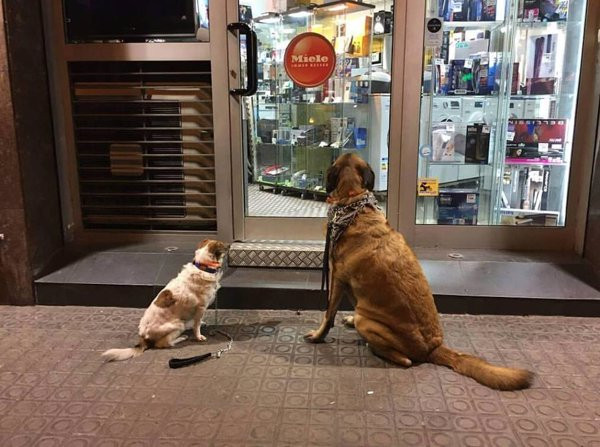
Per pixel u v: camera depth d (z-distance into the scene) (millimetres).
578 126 3916
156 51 4020
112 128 4242
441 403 2531
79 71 4199
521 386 2617
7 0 3520
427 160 4141
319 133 4215
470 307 3566
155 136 4285
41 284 3801
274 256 3969
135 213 4426
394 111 4012
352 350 3098
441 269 3779
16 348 3156
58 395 2635
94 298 3793
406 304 2844
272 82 4121
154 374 2832
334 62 4051
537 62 3975
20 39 3676
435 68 3998
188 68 4137
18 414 2471
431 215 4234
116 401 2576
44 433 2322
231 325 3455
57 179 4203
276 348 3129
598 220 3711
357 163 3107
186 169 4289
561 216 4125
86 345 3195
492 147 4117
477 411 2465
